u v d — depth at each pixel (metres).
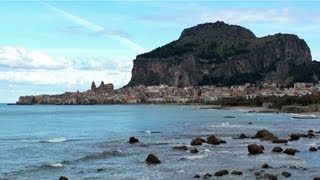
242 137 84.88
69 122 155.00
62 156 61.19
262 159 56.31
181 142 78.25
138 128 121.38
